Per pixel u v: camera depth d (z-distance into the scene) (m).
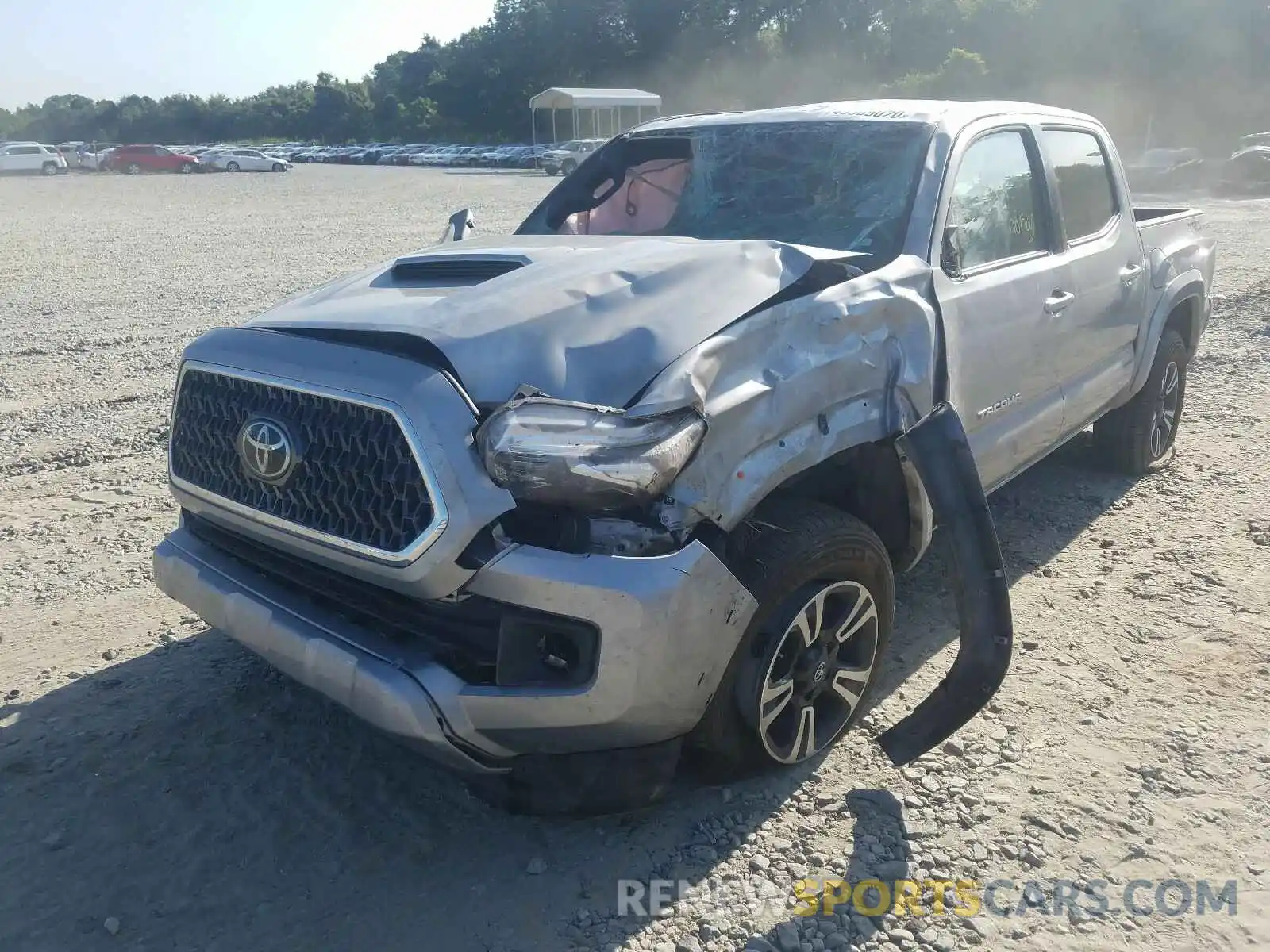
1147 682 3.83
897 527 3.57
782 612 3.01
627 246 3.39
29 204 31.20
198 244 19.17
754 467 2.86
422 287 3.27
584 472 2.54
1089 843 3.00
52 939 2.66
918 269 3.61
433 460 2.56
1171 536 5.15
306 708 3.69
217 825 3.09
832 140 4.26
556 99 58.00
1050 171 4.66
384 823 3.11
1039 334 4.29
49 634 4.23
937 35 65.81
